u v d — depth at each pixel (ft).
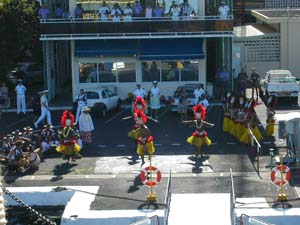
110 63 121.60
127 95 122.31
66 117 80.69
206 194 67.87
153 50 120.37
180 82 122.21
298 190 67.92
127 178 74.43
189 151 86.02
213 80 136.67
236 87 131.75
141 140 77.87
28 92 137.80
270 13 153.89
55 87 133.49
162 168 78.13
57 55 136.15
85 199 65.87
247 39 143.84
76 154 82.07
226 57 124.16
